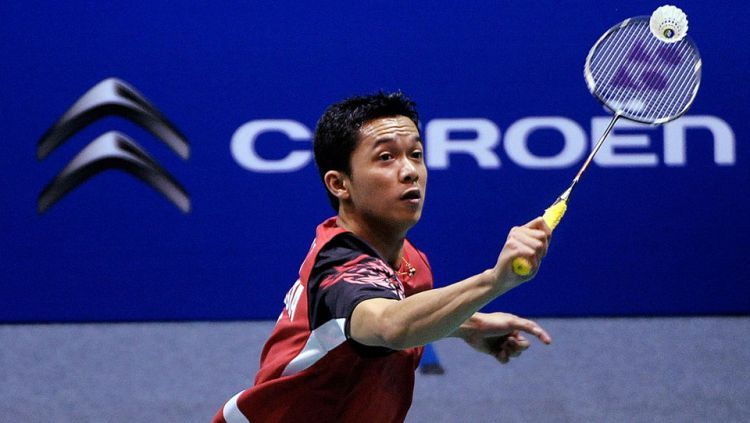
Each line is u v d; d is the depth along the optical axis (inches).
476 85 872.9
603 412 694.5
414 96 873.5
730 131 873.5
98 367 794.2
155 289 893.2
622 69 397.7
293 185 882.8
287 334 326.6
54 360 810.2
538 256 258.4
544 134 874.1
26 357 817.5
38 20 862.5
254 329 877.2
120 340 855.7
